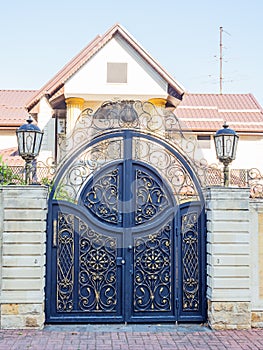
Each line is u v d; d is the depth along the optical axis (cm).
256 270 809
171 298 816
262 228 815
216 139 816
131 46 1630
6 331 756
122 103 846
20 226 773
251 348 694
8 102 2220
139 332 767
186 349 689
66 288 805
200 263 824
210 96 2495
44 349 678
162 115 852
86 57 1598
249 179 876
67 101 1605
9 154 1755
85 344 703
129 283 811
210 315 795
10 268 768
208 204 816
